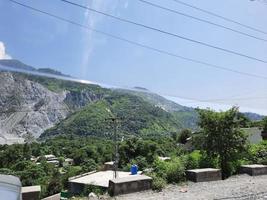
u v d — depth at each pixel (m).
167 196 11.47
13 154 91.31
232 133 18.16
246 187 13.47
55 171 67.31
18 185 6.28
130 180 12.03
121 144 58.16
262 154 20.55
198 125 18.88
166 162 15.39
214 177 15.25
